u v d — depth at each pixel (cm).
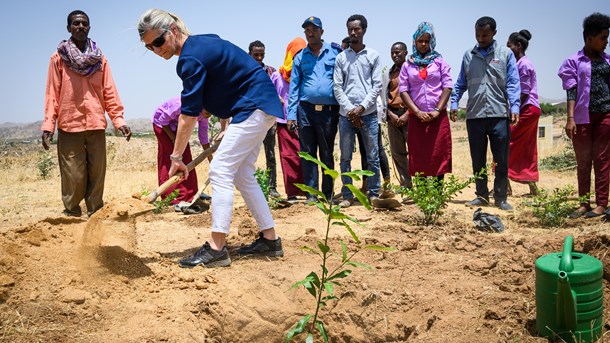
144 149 1723
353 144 732
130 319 375
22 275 391
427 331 392
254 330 410
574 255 347
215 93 462
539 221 647
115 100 688
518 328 368
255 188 489
